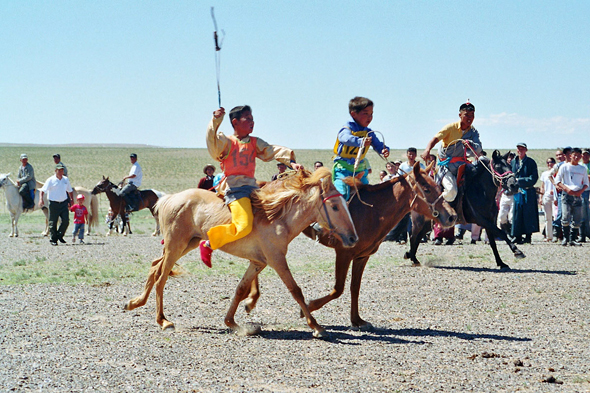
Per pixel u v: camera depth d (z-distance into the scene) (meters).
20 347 7.23
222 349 7.28
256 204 7.89
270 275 13.17
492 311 9.67
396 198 8.77
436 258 15.73
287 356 6.98
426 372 6.40
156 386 5.85
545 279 12.53
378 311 9.68
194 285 11.94
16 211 23.20
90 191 24.06
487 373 6.38
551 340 7.85
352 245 7.73
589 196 19.58
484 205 13.91
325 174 7.77
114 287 11.61
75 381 5.96
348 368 6.53
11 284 11.75
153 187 69.69
